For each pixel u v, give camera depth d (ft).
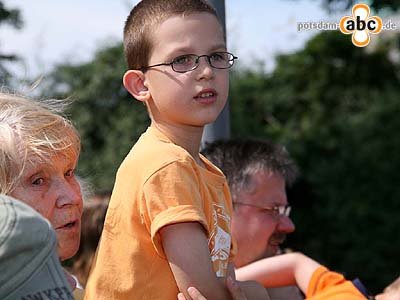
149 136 14.11
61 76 62.95
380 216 59.67
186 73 13.78
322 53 72.13
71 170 13.04
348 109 70.08
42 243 8.47
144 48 14.25
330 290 20.35
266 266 20.83
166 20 14.02
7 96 12.67
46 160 12.36
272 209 20.93
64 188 12.56
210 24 14.05
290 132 65.00
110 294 13.26
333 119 66.69
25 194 12.16
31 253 8.39
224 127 22.21
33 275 8.36
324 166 61.00
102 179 56.85
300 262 21.01
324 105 70.54
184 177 13.07
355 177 60.90
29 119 12.34
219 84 13.89
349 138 62.69
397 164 61.11
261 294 14.62
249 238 20.79
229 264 15.11
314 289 20.49
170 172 13.03
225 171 20.83
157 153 13.35
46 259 8.50
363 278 59.16
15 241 8.23
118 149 59.57
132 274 13.12
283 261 20.95
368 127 62.90
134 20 14.58
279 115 69.97
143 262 13.12
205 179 14.05
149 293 13.03
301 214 60.49
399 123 62.85
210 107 13.83
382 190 60.44
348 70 72.49
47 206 12.32
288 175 22.03
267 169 20.89
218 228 13.96
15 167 12.00
